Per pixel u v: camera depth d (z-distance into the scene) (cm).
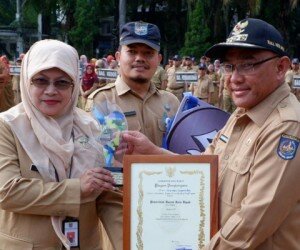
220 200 261
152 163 263
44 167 266
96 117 310
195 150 375
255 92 257
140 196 263
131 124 413
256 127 256
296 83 1605
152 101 427
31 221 268
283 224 246
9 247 268
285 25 3103
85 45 3547
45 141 266
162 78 1777
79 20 3516
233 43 254
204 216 259
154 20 3747
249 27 256
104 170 271
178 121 388
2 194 261
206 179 260
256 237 238
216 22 3098
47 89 264
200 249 259
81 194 267
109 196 291
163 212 262
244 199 245
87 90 1399
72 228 272
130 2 3688
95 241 289
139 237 262
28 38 4359
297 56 3350
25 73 269
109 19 4147
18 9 4303
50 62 262
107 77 1602
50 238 269
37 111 269
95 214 288
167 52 3678
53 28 4266
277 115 248
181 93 1772
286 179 236
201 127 382
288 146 238
